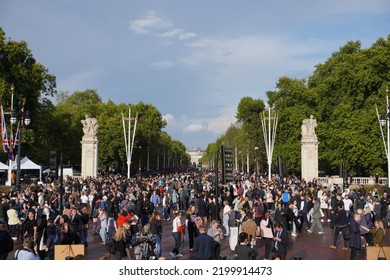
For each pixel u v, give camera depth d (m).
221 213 37.06
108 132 103.50
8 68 68.19
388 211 32.56
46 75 80.06
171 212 43.47
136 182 50.50
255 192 37.97
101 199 34.72
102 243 26.67
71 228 19.22
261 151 105.75
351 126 65.94
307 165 68.69
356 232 20.61
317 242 27.05
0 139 64.94
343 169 46.47
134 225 22.95
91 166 69.44
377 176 64.69
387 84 65.62
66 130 90.19
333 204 31.61
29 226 18.42
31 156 78.12
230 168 24.17
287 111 83.81
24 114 44.34
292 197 33.09
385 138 62.94
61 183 27.66
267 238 20.77
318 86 82.19
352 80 70.69
